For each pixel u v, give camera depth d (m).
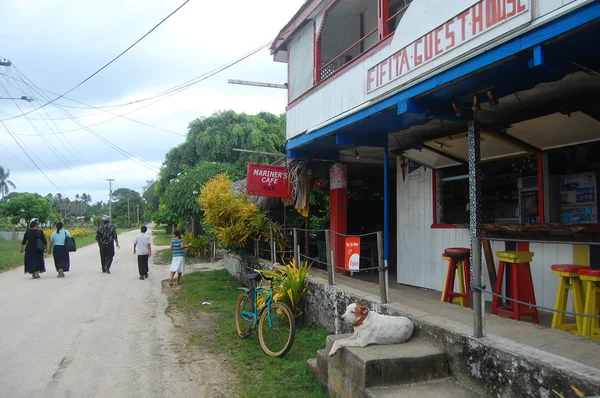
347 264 6.59
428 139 7.50
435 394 3.84
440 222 8.10
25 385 5.09
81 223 79.31
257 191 9.67
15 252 20.67
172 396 4.88
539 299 5.78
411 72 5.55
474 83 4.94
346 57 9.52
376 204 12.52
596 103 5.04
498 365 3.64
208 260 18.81
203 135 24.61
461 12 4.75
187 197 18.41
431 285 8.16
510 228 5.47
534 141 5.92
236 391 5.03
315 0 8.31
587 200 5.65
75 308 9.12
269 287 6.86
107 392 4.94
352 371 4.21
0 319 8.13
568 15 3.64
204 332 7.40
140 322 8.04
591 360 3.42
